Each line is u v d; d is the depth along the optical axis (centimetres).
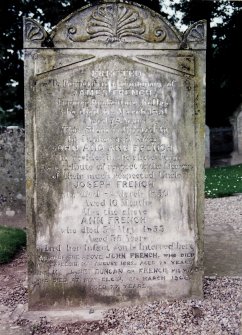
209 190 573
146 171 222
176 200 223
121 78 218
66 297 225
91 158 220
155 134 220
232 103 1128
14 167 404
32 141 218
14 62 877
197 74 218
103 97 218
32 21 212
